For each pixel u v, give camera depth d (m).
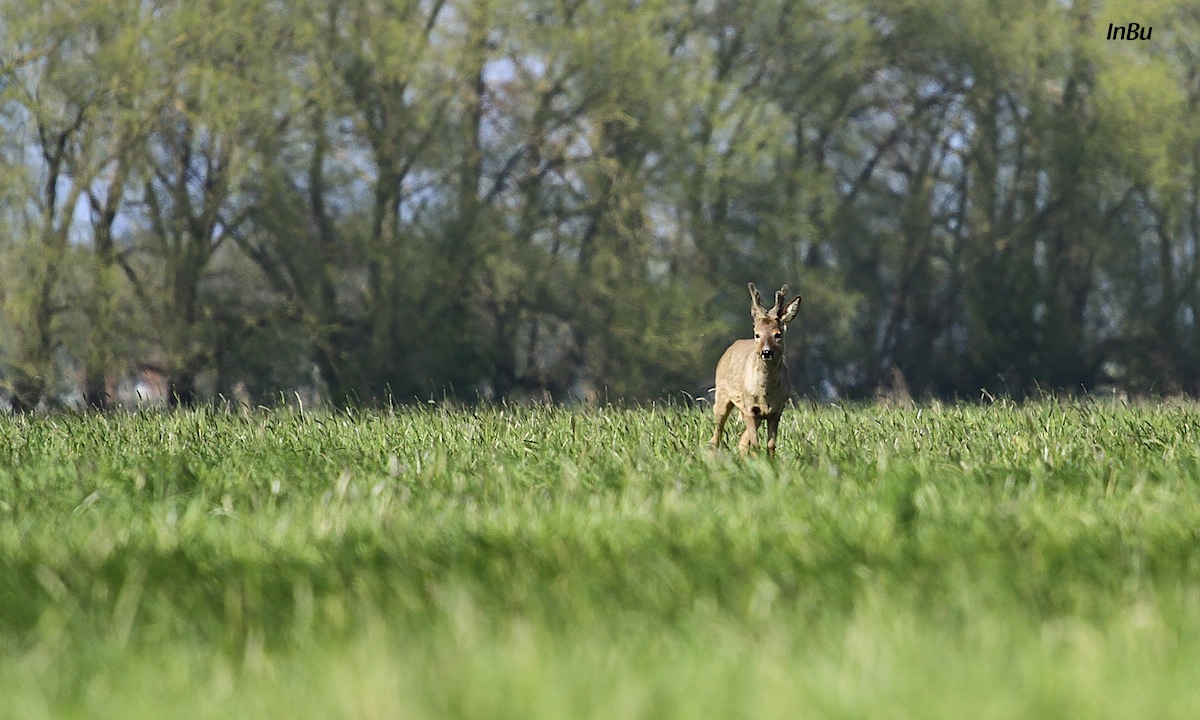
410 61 36.22
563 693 3.97
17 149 32.97
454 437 11.62
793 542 6.23
